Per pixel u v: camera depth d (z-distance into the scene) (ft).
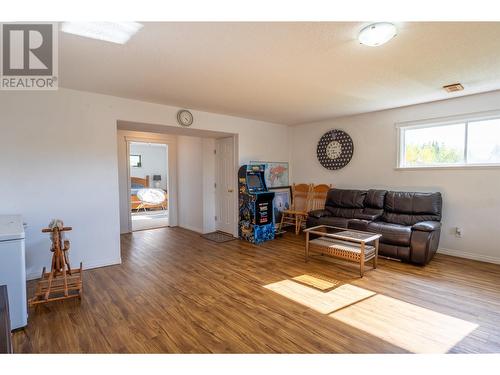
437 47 7.35
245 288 9.55
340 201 15.97
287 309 8.07
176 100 12.67
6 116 9.68
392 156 14.93
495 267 11.38
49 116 10.46
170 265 12.00
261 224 16.08
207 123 15.26
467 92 11.70
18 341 6.52
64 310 8.04
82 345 6.38
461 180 12.69
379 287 9.53
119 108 12.09
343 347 6.25
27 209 10.13
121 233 18.57
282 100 12.80
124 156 18.75
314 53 7.70
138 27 6.23
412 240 11.51
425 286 9.57
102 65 8.45
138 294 9.10
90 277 10.59
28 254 10.20
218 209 18.86
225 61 8.22
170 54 7.70
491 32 6.53
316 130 18.60
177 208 21.27
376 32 6.36
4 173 9.70
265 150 18.49
